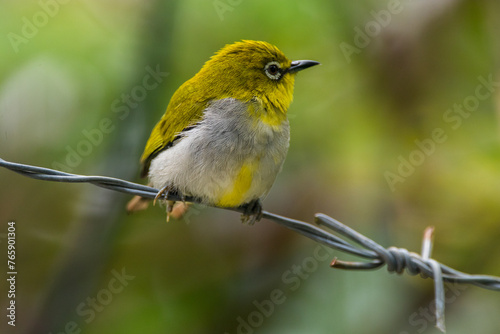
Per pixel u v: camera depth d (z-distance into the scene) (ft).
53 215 39.40
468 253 38.73
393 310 35.58
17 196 39.14
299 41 41.81
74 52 39.70
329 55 41.73
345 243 24.72
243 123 27.22
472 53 39.37
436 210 39.19
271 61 29.04
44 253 39.06
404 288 36.73
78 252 34.63
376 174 39.68
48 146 39.09
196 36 41.11
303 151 40.55
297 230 24.75
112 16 40.01
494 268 38.40
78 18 39.78
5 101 38.88
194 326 38.68
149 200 29.48
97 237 34.45
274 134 27.73
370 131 40.81
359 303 35.29
